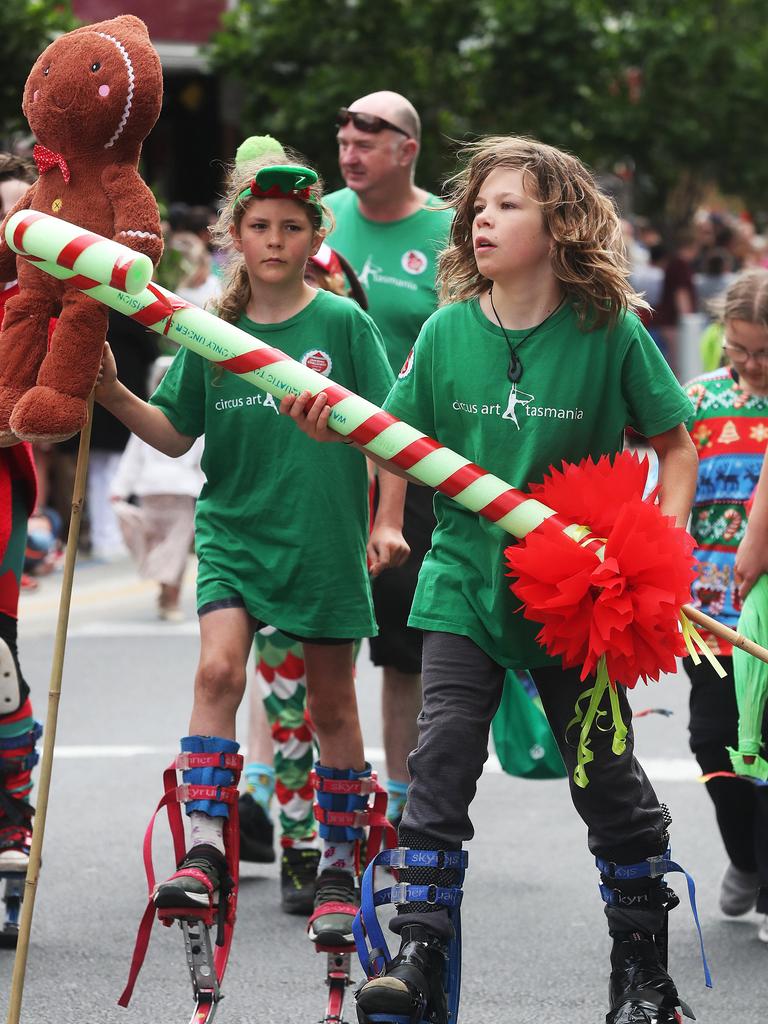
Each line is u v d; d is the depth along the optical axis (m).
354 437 6.08
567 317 6.29
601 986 7.71
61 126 6.14
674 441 6.48
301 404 6.07
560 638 5.96
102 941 8.29
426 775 6.13
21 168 8.73
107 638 16.64
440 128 25.45
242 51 26.20
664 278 31.00
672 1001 6.21
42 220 5.93
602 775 6.19
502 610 6.23
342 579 7.22
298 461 7.12
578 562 5.84
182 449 7.30
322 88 25.48
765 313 8.12
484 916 8.75
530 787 11.55
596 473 6.03
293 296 7.40
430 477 6.04
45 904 8.88
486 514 6.03
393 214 9.89
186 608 18.47
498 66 27.20
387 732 9.55
